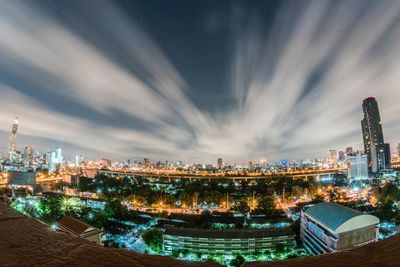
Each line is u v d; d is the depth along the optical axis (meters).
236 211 99.44
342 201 111.56
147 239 61.75
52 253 2.11
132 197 115.44
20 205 89.31
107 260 2.03
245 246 57.66
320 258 2.07
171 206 110.38
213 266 2.01
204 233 60.38
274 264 2.01
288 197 118.12
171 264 2.03
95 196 133.88
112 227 82.88
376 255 2.05
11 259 1.99
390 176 185.88
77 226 56.78
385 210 86.50
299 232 67.81
